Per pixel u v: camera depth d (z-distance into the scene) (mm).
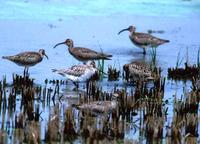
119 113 16500
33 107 16406
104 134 14812
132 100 17250
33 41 26484
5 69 21672
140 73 20281
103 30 29531
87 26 30031
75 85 19781
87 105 16234
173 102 17922
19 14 31734
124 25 30594
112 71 20984
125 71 20766
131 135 15211
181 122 15555
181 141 14891
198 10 34844
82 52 22531
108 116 16219
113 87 19719
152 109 16594
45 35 27750
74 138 14734
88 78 19906
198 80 20453
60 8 33781
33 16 31516
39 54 20906
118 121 15586
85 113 15945
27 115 15938
